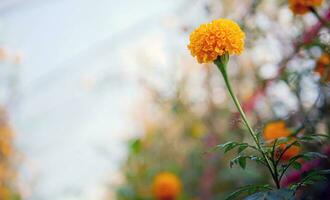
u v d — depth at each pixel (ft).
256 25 8.19
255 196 3.12
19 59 14.47
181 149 14.20
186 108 12.16
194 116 12.37
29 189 14.49
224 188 11.28
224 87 10.87
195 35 4.13
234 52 4.03
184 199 11.78
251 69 9.84
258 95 8.45
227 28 4.04
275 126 5.42
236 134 9.16
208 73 11.51
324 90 6.18
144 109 15.38
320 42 5.78
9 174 13.65
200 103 11.84
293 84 6.33
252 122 8.40
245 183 9.39
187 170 13.21
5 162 13.55
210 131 11.34
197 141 12.91
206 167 11.44
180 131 14.16
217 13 9.84
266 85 7.74
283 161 4.60
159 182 10.82
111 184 14.55
